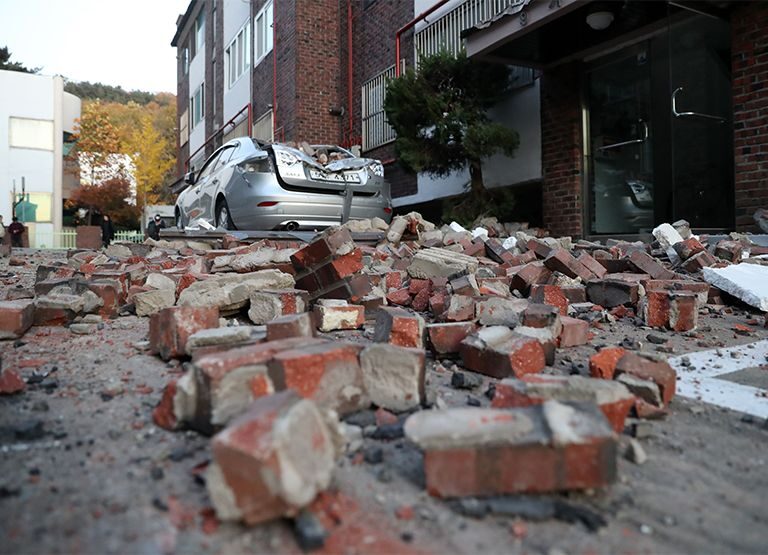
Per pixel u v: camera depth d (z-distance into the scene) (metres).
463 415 1.53
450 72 9.09
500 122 10.23
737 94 6.76
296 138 15.73
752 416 2.07
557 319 2.93
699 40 7.09
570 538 1.32
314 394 1.83
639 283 4.02
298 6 15.70
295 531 1.28
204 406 1.75
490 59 8.70
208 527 1.30
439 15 11.72
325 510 1.38
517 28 7.59
